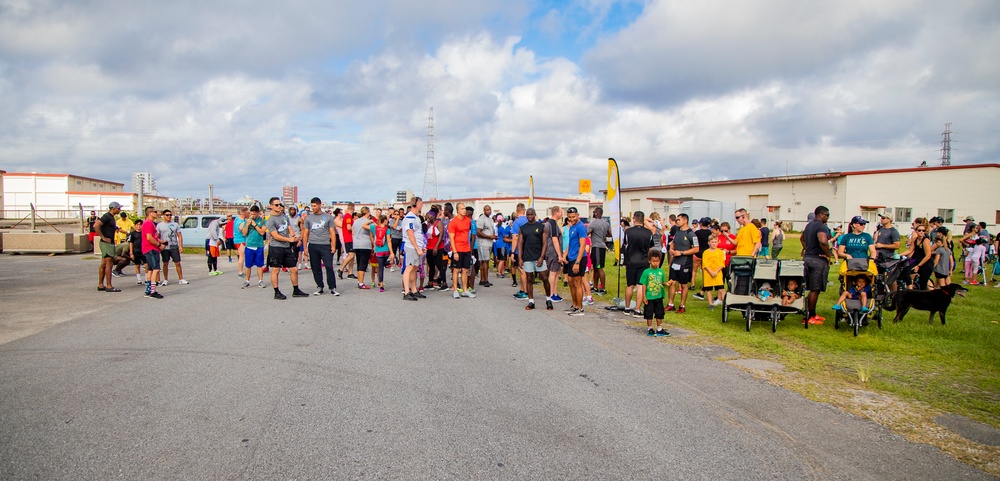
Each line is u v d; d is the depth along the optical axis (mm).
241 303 10195
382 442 3879
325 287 12836
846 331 8141
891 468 3678
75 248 22266
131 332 7418
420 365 5949
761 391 5293
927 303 8375
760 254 15961
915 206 39250
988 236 15164
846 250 8820
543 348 6906
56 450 3646
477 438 3990
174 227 13078
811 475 3535
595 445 3918
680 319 9156
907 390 5352
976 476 3580
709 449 3898
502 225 16141
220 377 5363
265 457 3596
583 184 20578
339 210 16641
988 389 5434
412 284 10984
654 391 5215
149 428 4047
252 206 12641
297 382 5250
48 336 7121
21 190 47938
